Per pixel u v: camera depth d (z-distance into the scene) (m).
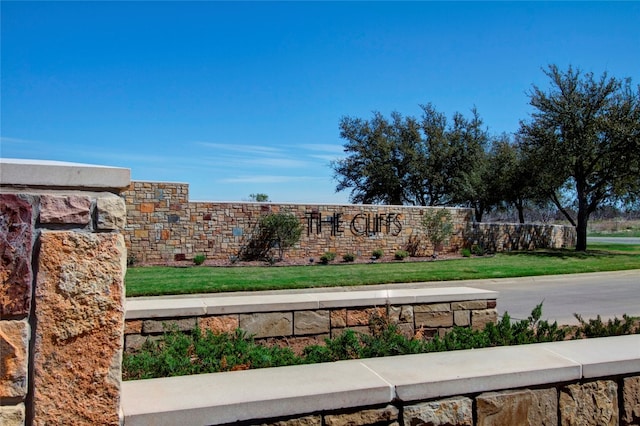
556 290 14.59
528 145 28.50
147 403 2.61
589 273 18.78
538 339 5.29
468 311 6.58
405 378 3.01
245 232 21.50
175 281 14.62
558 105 26.83
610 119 25.75
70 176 2.28
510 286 15.59
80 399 2.25
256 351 4.78
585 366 3.26
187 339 5.12
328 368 3.24
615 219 76.94
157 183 20.45
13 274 2.16
